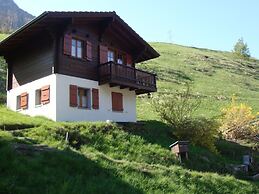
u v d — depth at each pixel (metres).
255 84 73.00
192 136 25.81
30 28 26.39
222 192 17.11
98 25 30.03
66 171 13.39
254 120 35.09
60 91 26.16
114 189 13.21
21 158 13.04
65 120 26.02
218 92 58.59
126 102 31.36
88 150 18.88
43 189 11.73
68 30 27.42
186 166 21.14
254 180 22.19
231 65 84.50
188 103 27.55
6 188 10.99
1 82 42.00
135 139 22.33
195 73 69.50
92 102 28.22
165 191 14.77
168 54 81.75
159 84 56.16
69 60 27.20
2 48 30.59
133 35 31.72
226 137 32.84
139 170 15.73
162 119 28.09
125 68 29.72
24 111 29.06
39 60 28.33
